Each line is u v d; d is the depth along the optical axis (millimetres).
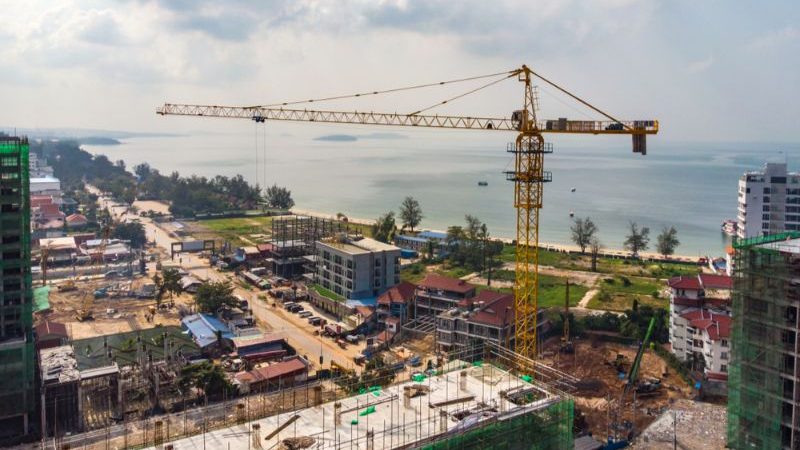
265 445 77750
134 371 140750
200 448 77688
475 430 81250
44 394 121875
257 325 192625
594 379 151375
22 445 118688
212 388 135250
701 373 149250
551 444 89375
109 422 126312
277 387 143500
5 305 130500
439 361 153625
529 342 160875
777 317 98438
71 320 196125
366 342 178875
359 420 84312
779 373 99438
